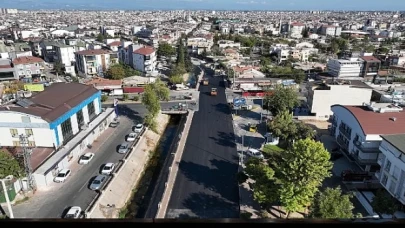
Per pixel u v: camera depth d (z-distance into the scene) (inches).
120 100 1924.2
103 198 936.9
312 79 2504.9
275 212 861.8
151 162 1263.5
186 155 1217.4
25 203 913.5
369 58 2559.1
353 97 1588.3
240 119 1635.1
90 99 1407.5
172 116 1781.5
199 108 1818.4
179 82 2274.9
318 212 674.2
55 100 1285.7
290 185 756.6
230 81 2363.4
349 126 1134.4
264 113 1723.7
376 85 2198.6
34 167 1009.5
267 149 1256.2
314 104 1610.5
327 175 784.3
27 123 1115.9
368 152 1010.1
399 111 1138.0
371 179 1003.3
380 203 773.3
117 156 1209.4
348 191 946.7
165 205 898.7
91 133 1321.4
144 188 1072.8
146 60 2564.0
